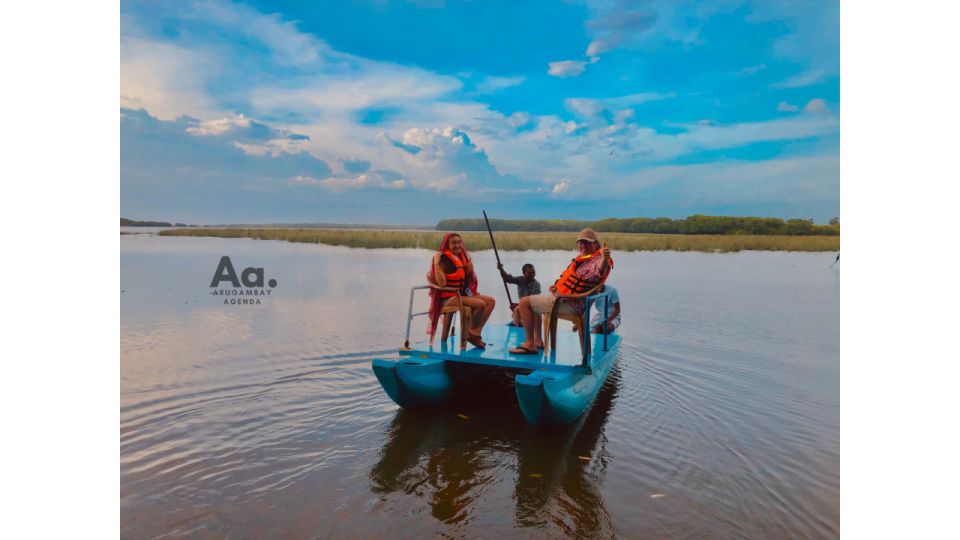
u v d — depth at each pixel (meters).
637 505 4.52
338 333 10.21
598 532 4.13
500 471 5.10
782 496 4.69
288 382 7.44
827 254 34.59
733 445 5.69
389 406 6.72
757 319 12.17
